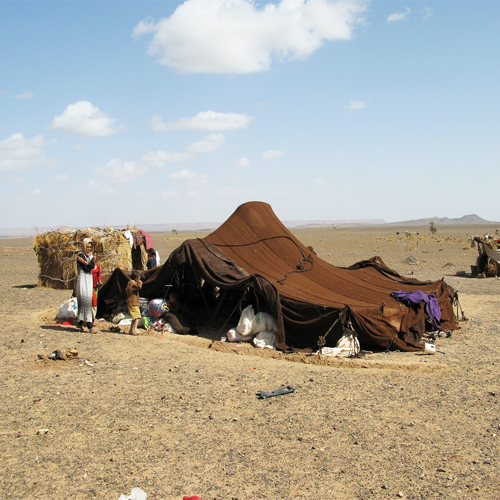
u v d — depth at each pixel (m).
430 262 32.19
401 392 7.71
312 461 5.44
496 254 23.95
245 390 7.79
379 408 7.02
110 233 19.97
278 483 4.97
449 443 5.89
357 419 6.62
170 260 12.39
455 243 55.34
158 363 9.39
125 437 6.04
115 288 13.48
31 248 57.31
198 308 13.73
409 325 10.81
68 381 8.19
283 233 14.29
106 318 13.61
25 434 6.10
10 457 5.50
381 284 13.67
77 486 4.90
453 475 5.13
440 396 7.53
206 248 12.47
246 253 13.16
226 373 8.75
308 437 6.05
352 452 5.65
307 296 11.18
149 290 13.09
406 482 4.99
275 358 9.95
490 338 11.56
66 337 11.48
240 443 5.89
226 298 13.34
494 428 6.31
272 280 11.85
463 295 18.25
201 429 6.29
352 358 9.75
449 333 11.78
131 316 11.96
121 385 8.01
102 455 5.57
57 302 16.88
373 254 39.53
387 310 10.70
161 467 5.30
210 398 7.42
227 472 5.19
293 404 7.18
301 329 10.50
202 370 8.94
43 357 9.50
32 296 18.31
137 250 21.75
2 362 9.28
